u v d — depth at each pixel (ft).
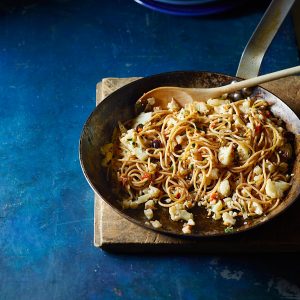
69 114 2.48
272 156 2.10
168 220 1.95
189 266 1.97
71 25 2.86
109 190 2.03
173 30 2.82
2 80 2.63
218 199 1.99
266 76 2.09
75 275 1.95
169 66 2.68
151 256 2.00
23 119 2.46
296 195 1.86
